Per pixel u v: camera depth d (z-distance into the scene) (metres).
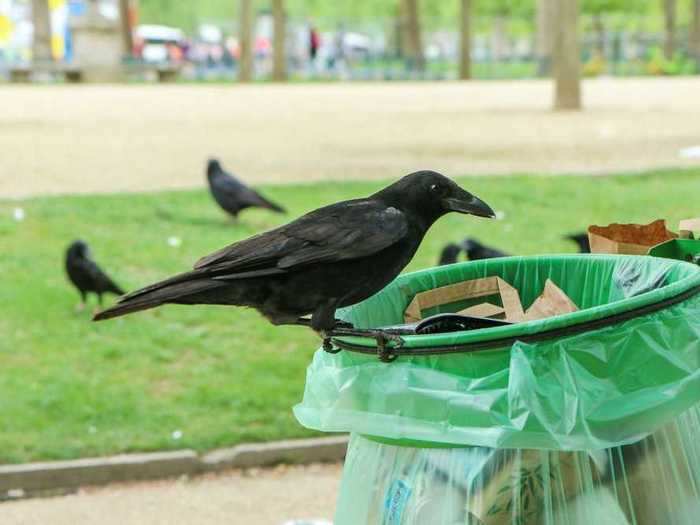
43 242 11.93
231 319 9.55
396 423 2.85
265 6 79.50
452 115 26.44
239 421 7.82
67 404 8.01
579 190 14.61
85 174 16.42
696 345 2.88
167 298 3.22
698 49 59.47
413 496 2.88
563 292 3.48
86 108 29.42
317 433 7.72
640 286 3.28
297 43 68.94
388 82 48.81
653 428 2.79
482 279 3.58
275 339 9.18
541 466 2.78
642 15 73.94
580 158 17.80
